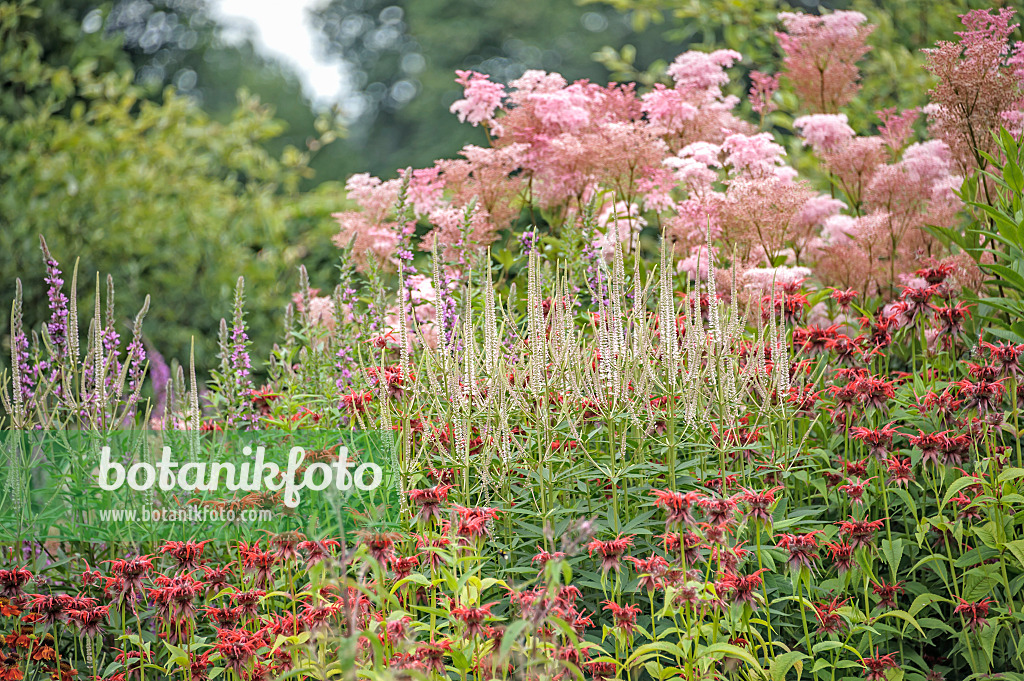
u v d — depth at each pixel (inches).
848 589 143.5
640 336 143.6
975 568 138.2
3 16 391.2
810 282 227.1
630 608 122.3
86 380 167.2
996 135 191.6
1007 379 158.1
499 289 208.4
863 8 315.0
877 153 226.7
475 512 126.7
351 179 236.1
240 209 391.9
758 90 274.1
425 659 116.6
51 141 374.0
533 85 241.9
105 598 152.8
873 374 169.3
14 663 139.6
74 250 355.6
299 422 162.7
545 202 235.8
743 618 124.8
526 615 113.1
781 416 147.0
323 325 214.1
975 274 187.5
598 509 146.6
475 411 145.2
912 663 147.1
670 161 215.3
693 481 148.9
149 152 386.3
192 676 129.6
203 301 364.8
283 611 145.9
